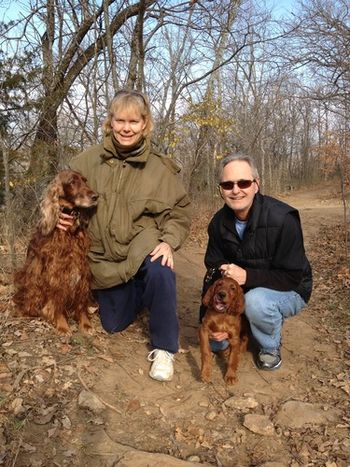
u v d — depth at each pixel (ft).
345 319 16.48
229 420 10.25
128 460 8.57
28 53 27.40
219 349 12.96
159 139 32.94
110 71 27.89
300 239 11.81
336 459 9.00
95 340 12.98
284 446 9.48
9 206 19.29
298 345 14.20
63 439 9.09
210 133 41.16
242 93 64.13
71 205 12.25
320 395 11.32
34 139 26.71
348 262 25.79
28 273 13.17
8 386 10.16
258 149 91.45
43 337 12.50
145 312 15.28
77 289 12.89
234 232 12.17
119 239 12.37
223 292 11.10
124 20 29.25
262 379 12.05
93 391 10.65
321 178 143.54
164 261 11.64
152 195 12.32
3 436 8.87
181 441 9.49
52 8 27.78
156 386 11.34
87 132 27.30
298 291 12.21
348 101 35.70
